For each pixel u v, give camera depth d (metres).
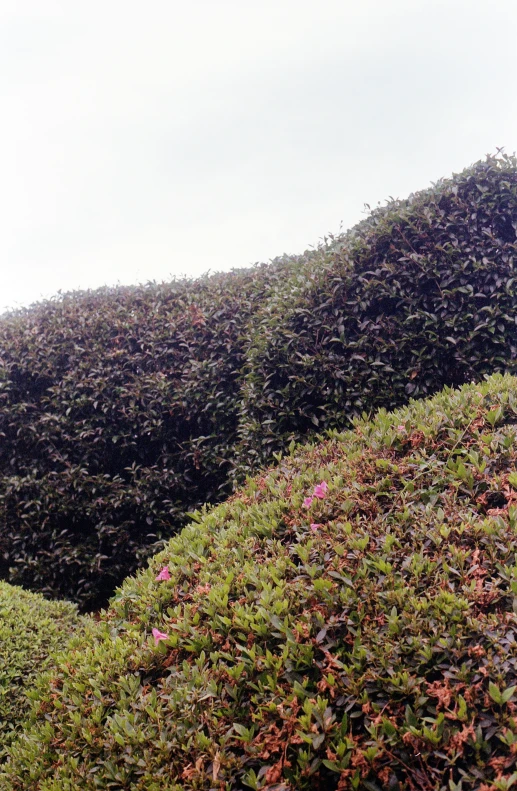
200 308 5.86
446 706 1.67
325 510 2.64
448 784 1.64
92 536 5.52
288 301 4.66
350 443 3.30
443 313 4.23
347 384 4.29
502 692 1.67
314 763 1.72
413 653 1.85
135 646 2.36
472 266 4.26
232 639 2.15
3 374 5.75
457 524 2.29
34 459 5.68
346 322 4.44
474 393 3.09
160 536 5.36
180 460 5.52
